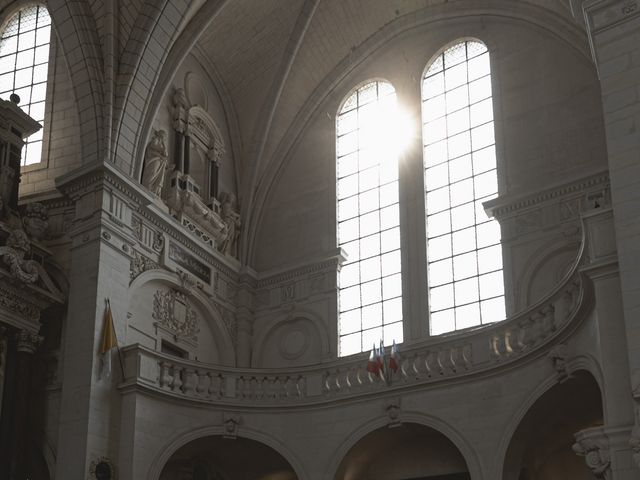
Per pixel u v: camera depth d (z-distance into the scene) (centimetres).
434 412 2131
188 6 2584
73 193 2438
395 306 2656
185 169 2748
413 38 2956
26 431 2177
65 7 2534
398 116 2883
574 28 2580
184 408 2286
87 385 2173
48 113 2653
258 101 2998
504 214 2520
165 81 2634
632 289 1479
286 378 2370
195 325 2652
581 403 1989
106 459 2133
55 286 2342
